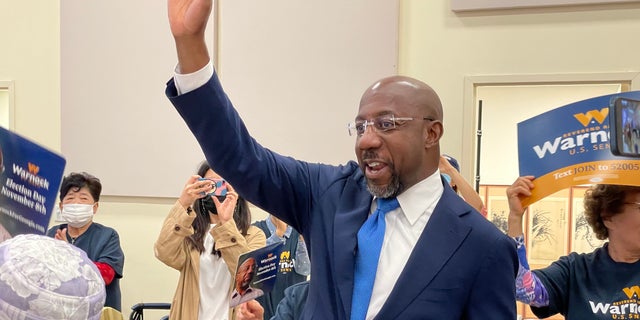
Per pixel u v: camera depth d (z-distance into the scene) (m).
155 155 4.08
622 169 1.47
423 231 1.05
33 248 0.80
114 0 4.11
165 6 4.04
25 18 4.32
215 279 2.58
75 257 0.84
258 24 3.91
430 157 1.10
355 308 1.03
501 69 3.52
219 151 1.07
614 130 1.47
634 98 1.48
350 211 1.13
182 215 2.57
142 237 4.12
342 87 3.77
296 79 3.85
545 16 3.45
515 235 1.59
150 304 3.34
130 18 4.09
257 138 3.92
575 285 1.68
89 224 3.18
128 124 4.12
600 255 1.67
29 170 0.99
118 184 4.14
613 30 3.34
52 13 4.28
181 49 1.02
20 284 0.75
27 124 4.34
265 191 1.15
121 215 4.16
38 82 4.31
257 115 3.92
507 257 1.06
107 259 3.07
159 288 4.10
